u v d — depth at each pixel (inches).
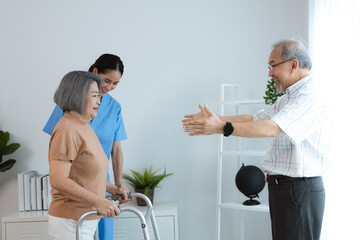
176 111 119.1
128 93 118.5
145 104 118.8
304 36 115.6
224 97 119.0
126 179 117.0
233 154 108.0
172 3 119.0
